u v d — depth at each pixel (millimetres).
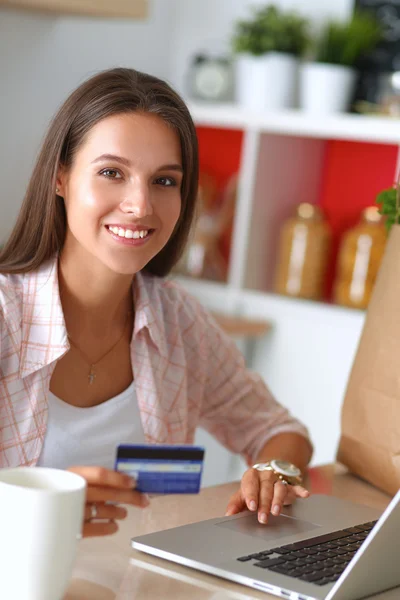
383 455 1695
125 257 1661
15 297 1729
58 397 1751
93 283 1743
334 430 3398
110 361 1828
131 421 1833
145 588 1165
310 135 3496
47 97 3600
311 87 3479
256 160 3551
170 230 1716
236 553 1277
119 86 1656
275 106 3576
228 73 3771
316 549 1322
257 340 3602
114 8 3191
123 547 1312
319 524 1457
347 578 1109
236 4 3908
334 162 3805
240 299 3621
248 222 3576
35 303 1732
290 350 3510
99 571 1208
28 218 1760
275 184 3656
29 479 1053
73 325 1772
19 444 1694
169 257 1944
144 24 3949
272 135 3596
